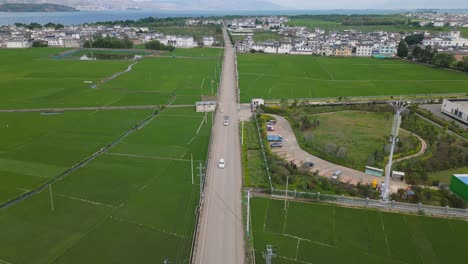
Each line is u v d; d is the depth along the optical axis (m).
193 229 60.03
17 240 56.81
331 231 59.41
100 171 80.38
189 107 133.12
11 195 69.62
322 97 150.38
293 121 114.44
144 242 56.78
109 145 95.06
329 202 67.81
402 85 173.75
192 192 71.69
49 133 103.94
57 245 55.84
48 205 66.56
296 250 54.75
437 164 82.56
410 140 97.00
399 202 66.38
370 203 66.94
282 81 181.50
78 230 59.56
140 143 97.19
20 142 96.81
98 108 130.50
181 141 98.81
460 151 89.00
